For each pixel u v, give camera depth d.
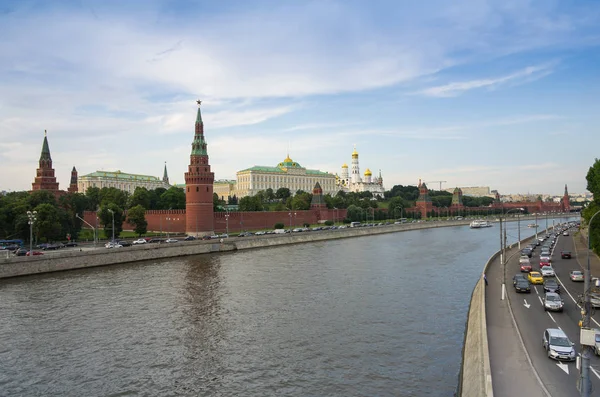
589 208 91.62
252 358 42.78
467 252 119.44
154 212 168.12
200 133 154.25
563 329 42.00
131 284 75.62
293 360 42.16
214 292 69.38
